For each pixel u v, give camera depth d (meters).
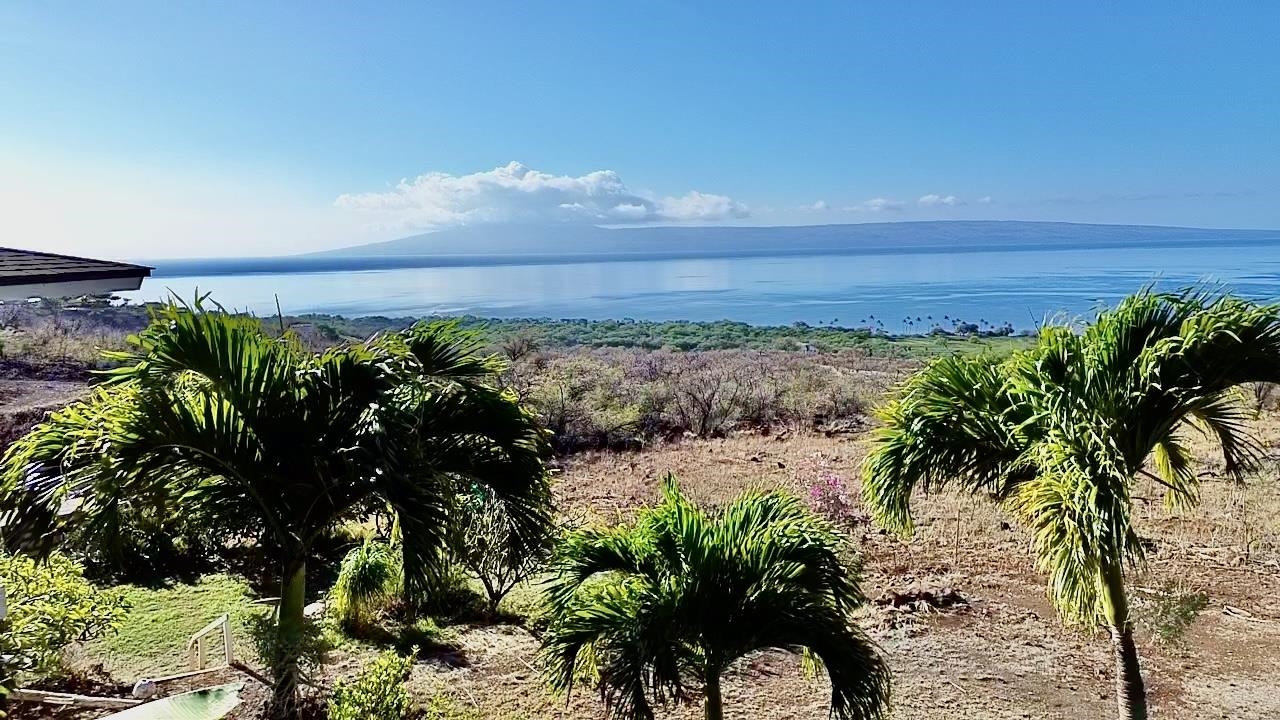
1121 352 3.80
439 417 3.76
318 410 3.52
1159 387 3.60
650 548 3.46
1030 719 4.76
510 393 4.18
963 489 4.22
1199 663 5.40
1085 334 3.90
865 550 7.64
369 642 5.74
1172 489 4.44
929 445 4.10
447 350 4.03
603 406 14.80
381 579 5.89
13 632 3.88
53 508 3.04
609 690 4.17
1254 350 3.60
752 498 3.69
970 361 4.16
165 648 5.65
